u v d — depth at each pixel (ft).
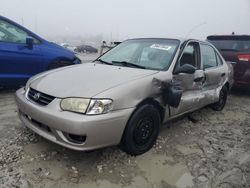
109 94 9.18
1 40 16.39
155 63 12.37
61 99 9.20
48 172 9.18
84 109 8.84
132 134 10.02
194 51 14.26
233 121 16.14
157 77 11.01
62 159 10.01
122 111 9.38
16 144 10.82
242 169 10.48
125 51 14.02
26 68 17.39
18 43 17.15
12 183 8.48
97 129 8.80
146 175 9.56
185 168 10.24
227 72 17.63
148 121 10.75
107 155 10.53
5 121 13.10
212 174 9.99
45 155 10.17
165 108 11.60
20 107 10.55
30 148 10.58
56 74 11.21
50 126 9.14
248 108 19.54
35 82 10.78
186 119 15.61
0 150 10.28
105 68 11.87
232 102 21.11
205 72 14.61
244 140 13.33
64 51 19.66
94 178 9.11
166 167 10.18
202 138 13.10
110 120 9.02
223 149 12.10
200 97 14.17
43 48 18.21
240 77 21.91
